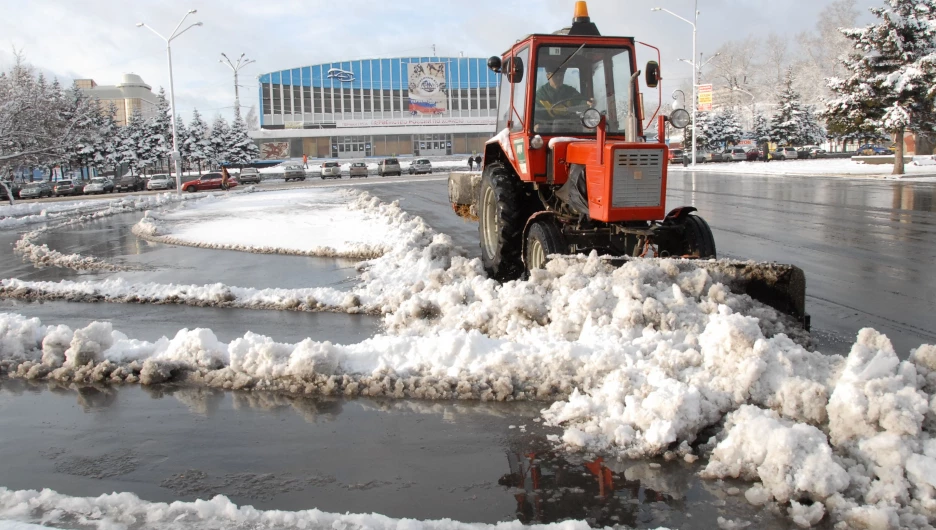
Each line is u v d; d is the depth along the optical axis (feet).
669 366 14.70
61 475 12.23
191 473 12.19
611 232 23.35
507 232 26.99
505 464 12.26
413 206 74.38
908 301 24.07
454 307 20.77
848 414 11.50
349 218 57.00
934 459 10.39
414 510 10.75
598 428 13.16
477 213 35.58
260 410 15.24
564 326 17.92
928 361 13.12
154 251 44.45
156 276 34.35
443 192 101.04
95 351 18.34
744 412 12.19
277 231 50.67
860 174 106.93
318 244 42.78
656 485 11.30
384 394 15.96
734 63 313.94
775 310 18.34
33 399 16.30
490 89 292.20
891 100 97.96
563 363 15.93
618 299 18.34
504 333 18.97
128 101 429.79
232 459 12.74
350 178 179.83
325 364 16.70
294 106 278.67
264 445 13.35
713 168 143.33
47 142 117.70
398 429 13.96
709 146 248.11
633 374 14.48
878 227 44.39
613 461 12.19
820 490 10.33
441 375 16.34
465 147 289.94
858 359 12.97
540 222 23.79
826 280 28.14
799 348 14.58
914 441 10.89
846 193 73.26
